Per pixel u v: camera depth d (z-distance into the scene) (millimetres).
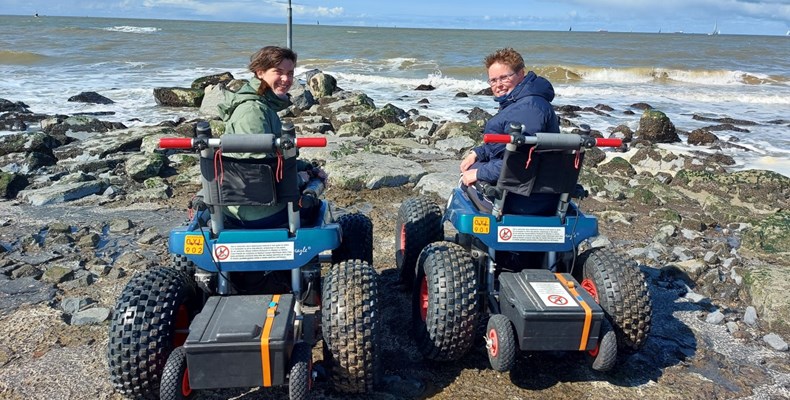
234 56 37469
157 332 3467
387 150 11219
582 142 3682
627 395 3979
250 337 3178
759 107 21000
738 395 4039
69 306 4992
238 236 3682
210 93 17516
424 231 5219
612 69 31109
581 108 19344
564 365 4281
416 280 4293
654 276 5906
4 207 7734
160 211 7680
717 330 4930
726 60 40781
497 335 3701
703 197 9047
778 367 4402
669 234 7113
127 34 62969
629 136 14898
